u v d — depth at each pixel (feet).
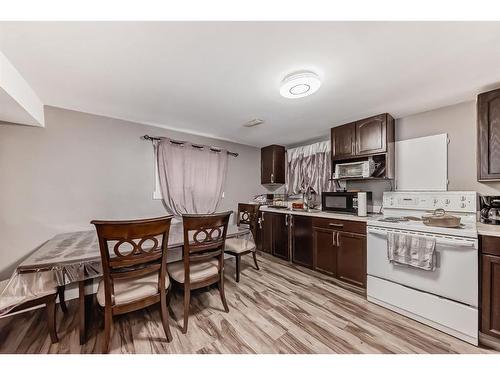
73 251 5.00
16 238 6.33
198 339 4.94
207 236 5.65
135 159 8.60
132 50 4.21
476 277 4.88
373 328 5.39
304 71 4.98
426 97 6.50
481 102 5.83
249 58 4.50
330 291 7.41
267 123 8.95
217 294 7.14
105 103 6.77
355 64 4.74
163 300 4.88
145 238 4.46
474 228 5.28
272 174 12.62
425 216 6.59
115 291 4.57
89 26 3.54
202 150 10.44
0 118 5.93
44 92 5.94
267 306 6.40
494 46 4.11
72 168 7.23
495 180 5.69
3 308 4.02
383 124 7.72
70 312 6.10
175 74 5.12
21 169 6.42
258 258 11.15
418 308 5.66
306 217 9.21
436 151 7.34
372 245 6.75
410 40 3.95
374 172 8.32
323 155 10.64
